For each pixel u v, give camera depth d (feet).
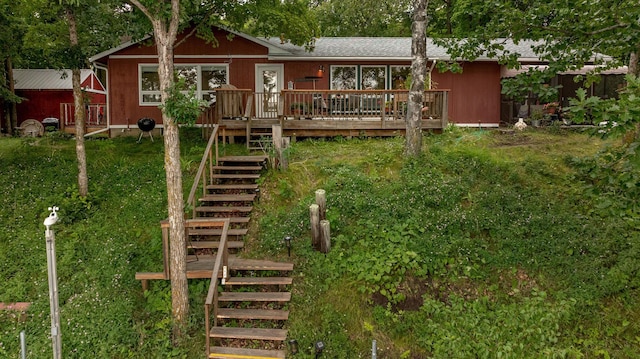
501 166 36.37
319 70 55.62
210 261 27.86
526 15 24.30
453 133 46.91
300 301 25.26
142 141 48.96
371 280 26.22
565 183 33.76
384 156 38.91
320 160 38.88
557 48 24.59
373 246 28.60
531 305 25.09
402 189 33.94
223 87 48.11
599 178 20.21
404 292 25.98
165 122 24.21
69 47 33.24
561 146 41.39
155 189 35.91
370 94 48.65
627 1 21.33
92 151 43.65
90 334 23.99
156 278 26.07
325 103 46.91
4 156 41.83
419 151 38.68
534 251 27.61
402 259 27.12
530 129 49.29
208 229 30.78
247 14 44.27
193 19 42.50
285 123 45.42
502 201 31.81
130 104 54.44
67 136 52.31
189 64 54.95
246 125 45.01
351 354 23.07
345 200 32.42
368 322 24.54
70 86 78.43
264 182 36.06
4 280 27.43
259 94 47.93
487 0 25.67
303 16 47.85
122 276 27.43
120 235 31.01
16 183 35.96
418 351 23.65
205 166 35.83
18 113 78.02
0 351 23.20
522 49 58.39
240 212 32.55
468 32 29.01
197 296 25.88
